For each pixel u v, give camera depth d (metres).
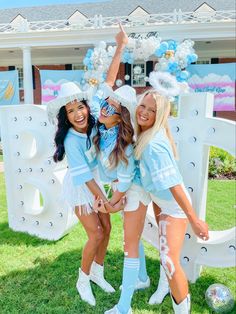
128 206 2.50
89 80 8.89
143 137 2.32
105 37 14.33
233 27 13.13
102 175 2.67
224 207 5.81
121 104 2.40
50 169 4.12
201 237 2.37
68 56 19.14
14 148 4.38
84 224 2.82
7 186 4.58
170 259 2.42
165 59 8.38
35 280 3.26
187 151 3.01
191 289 3.08
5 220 5.18
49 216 4.29
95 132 2.59
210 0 20.59
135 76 17.23
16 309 2.80
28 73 15.62
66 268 3.49
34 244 4.18
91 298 2.87
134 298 2.93
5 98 15.60
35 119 4.13
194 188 3.02
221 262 3.01
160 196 2.47
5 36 15.23
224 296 2.75
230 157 8.74
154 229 3.28
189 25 13.35
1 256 3.82
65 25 15.08
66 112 2.60
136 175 2.48
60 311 2.75
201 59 17.80
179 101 3.00
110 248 3.98
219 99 13.08
